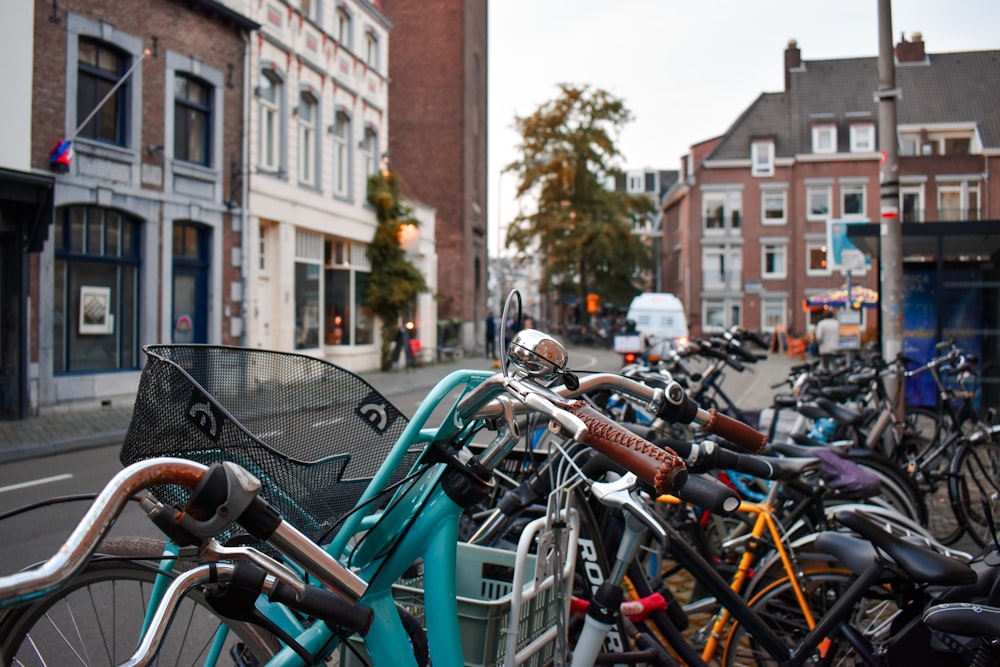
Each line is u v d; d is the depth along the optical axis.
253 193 18.95
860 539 2.99
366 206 25.23
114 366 15.34
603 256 51.28
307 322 22.09
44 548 5.95
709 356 6.61
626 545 2.57
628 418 4.89
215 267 17.77
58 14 13.76
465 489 2.22
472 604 2.39
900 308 9.60
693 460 3.14
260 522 1.60
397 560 2.22
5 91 12.81
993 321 11.97
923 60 50.72
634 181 77.62
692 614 3.75
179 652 2.90
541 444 3.89
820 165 50.06
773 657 3.05
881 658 2.81
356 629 1.78
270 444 2.41
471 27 37.84
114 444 11.68
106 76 14.98
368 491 2.17
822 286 50.28
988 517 2.89
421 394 19.16
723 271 51.72
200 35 17.12
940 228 11.52
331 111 22.91
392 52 36.41
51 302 13.75
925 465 7.16
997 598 2.62
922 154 48.19
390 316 25.89
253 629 2.33
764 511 3.67
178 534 1.53
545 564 2.56
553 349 2.04
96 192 14.53
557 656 2.62
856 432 6.61
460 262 36.38
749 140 51.38
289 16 20.50
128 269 15.62
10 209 12.97
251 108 18.86
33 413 13.41
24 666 2.45
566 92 49.66
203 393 2.05
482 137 41.34
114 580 2.46
